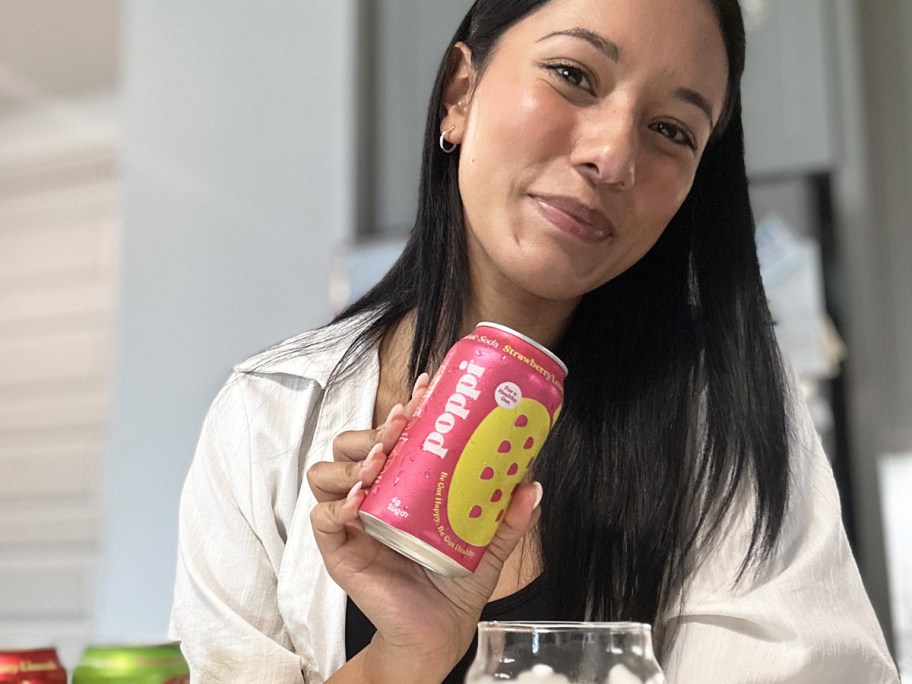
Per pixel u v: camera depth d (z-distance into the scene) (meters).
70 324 3.69
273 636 0.91
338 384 0.95
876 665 0.80
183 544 0.94
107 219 3.72
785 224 2.27
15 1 3.18
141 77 2.84
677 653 0.83
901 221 2.45
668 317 0.93
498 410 0.61
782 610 0.80
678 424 0.91
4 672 0.62
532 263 0.80
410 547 0.62
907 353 2.39
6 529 3.58
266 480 0.94
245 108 2.73
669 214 0.83
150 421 2.64
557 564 0.87
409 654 0.67
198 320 2.65
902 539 2.40
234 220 2.68
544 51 0.80
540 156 0.79
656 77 0.78
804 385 2.16
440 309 0.92
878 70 2.53
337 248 2.52
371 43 2.68
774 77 2.36
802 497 0.88
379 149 2.62
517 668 0.49
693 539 0.87
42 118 3.86
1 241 3.85
